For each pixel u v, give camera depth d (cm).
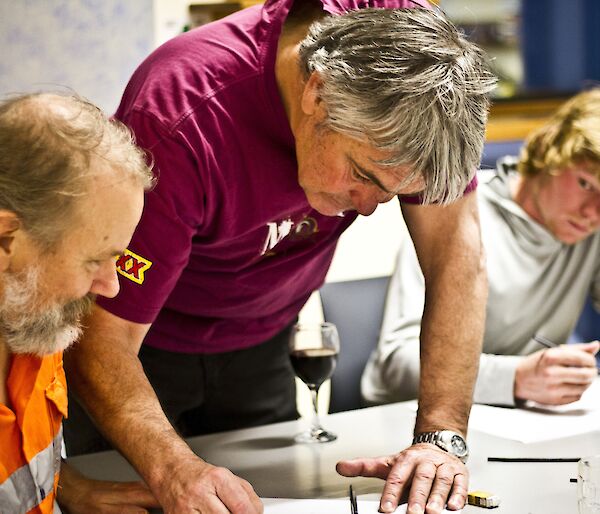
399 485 158
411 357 237
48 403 146
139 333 171
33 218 124
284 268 200
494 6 418
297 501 159
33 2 301
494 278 257
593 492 144
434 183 146
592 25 427
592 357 211
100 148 128
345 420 207
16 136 124
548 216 255
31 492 140
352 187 152
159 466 152
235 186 171
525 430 196
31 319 131
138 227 164
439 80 142
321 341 196
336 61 145
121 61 311
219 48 170
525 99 424
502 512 153
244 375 226
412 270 253
